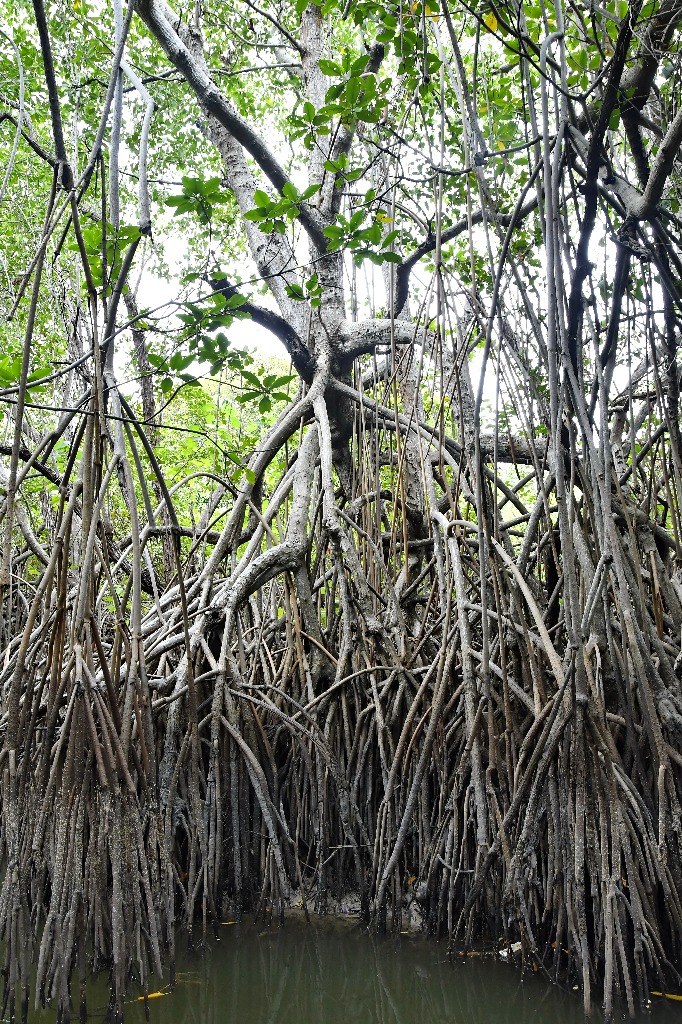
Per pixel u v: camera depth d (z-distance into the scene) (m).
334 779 6.02
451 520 6.15
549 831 4.59
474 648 5.94
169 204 4.57
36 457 5.11
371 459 7.83
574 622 4.11
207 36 11.59
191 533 8.38
